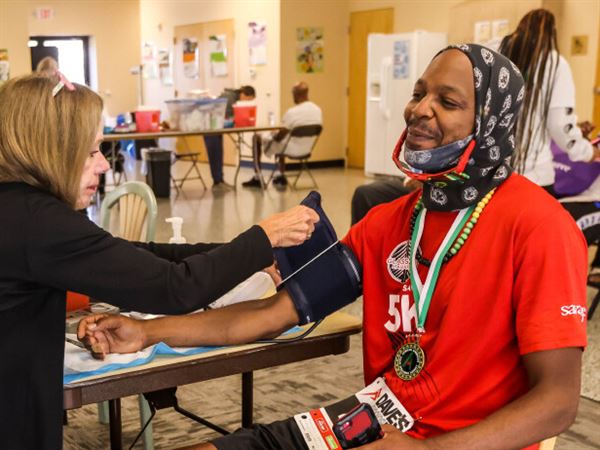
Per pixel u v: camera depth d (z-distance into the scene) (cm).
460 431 119
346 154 1097
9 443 126
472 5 833
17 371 125
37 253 123
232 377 321
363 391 145
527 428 117
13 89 128
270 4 1037
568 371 119
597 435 264
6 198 125
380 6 1009
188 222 662
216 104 780
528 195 132
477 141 132
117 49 1334
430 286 135
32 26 1263
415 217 145
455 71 133
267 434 143
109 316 151
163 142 1288
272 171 978
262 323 155
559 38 783
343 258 155
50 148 127
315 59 1058
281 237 150
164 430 268
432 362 133
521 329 123
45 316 128
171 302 132
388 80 905
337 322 170
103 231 131
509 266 127
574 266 124
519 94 136
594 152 331
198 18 1186
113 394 140
